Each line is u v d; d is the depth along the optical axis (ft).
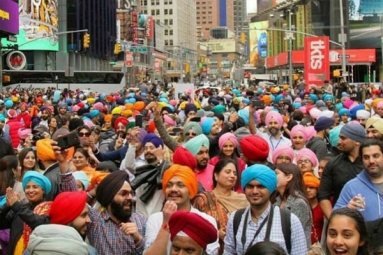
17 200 21.40
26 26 280.31
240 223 20.11
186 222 15.94
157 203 25.34
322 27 284.00
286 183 23.82
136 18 467.93
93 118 58.54
